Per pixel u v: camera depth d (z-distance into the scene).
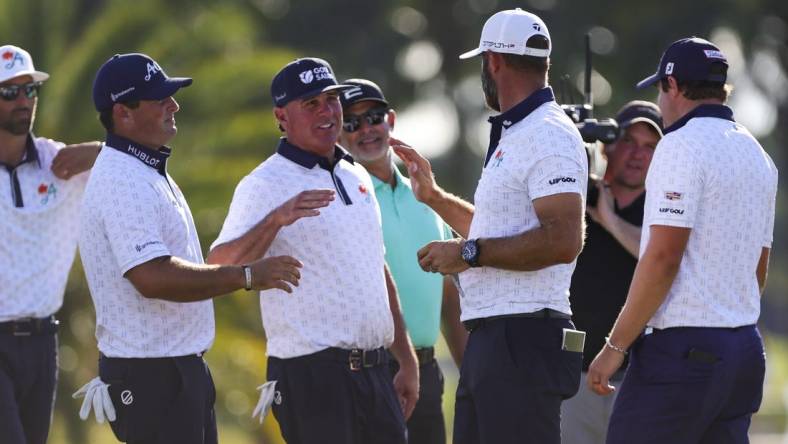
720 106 20.25
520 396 19.22
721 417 20.30
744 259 19.95
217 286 19.33
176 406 20.22
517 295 19.30
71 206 24.70
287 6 100.06
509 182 19.12
